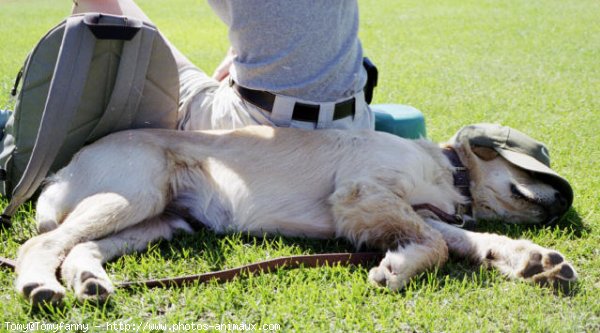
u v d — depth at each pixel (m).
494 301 2.80
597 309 2.74
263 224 3.57
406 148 3.65
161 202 3.46
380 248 3.37
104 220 3.23
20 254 3.06
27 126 3.53
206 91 4.20
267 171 3.61
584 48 10.53
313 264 3.13
